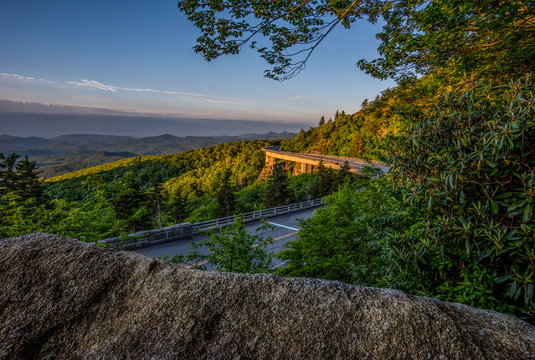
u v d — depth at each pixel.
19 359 1.29
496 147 1.86
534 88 1.90
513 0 2.69
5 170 19.53
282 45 3.97
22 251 1.78
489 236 1.86
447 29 3.45
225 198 29.92
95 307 1.51
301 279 1.60
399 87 4.96
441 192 2.11
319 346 1.23
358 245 6.66
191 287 1.55
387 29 4.43
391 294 1.46
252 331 1.33
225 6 3.50
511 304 1.87
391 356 1.17
